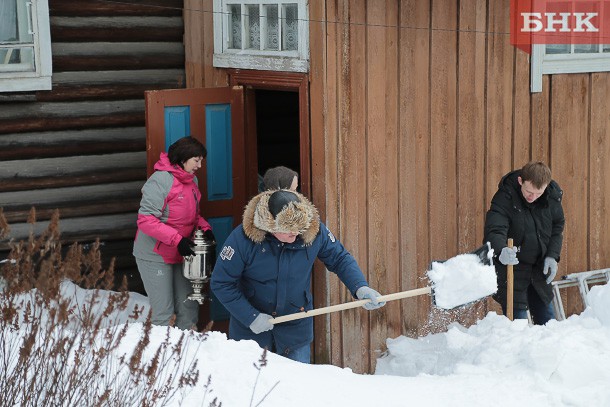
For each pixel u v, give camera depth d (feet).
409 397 20.20
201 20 33.88
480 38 30.40
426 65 29.50
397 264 29.60
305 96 28.48
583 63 32.17
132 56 35.04
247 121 32.37
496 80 30.81
